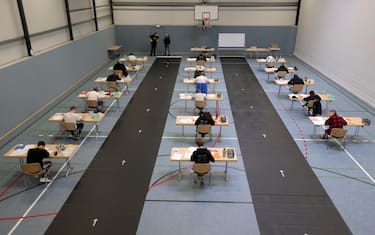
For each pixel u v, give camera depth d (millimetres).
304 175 8203
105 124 11172
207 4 21766
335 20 15633
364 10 12812
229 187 7723
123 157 9055
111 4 21781
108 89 14594
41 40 12477
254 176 8172
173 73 17828
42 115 11797
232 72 18266
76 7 15891
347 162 8789
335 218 6691
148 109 12555
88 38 16797
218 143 9828
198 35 22484
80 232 6301
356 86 13492
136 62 17859
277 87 15453
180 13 22016
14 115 10141
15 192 7484
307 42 19891
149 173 8297
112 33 21625
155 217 6703
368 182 7898
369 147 9586
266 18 22078
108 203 7145
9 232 6281
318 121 9844
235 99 13734
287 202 7191
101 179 8031
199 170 7383
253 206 7062
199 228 6391
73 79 14844
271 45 21750
